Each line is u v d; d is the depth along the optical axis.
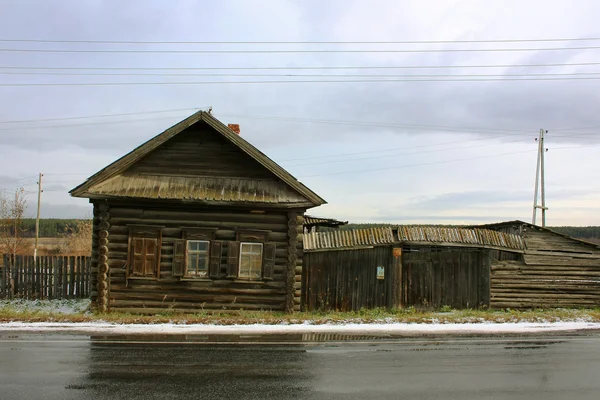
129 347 10.16
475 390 7.68
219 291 16.14
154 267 15.92
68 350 9.83
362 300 17.31
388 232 17.53
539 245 18.47
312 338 11.48
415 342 11.19
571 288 18.39
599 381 8.27
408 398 7.25
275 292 16.30
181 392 7.31
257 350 10.09
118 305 15.80
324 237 17.50
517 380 8.26
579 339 11.88
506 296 18.00
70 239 48.38
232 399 7.05
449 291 17.69
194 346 10.34
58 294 18.42
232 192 16.06
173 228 16.14
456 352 10.23
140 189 15.69
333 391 7.50
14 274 18.41
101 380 7.85
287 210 16.42
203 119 16.09
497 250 18.11
